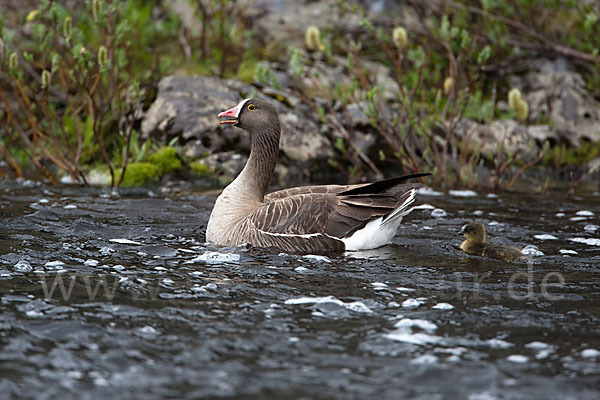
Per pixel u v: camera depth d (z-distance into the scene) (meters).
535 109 20.73
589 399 5.83
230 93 18.67
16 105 19.05
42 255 9.72
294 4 24.58
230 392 5.88
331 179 17.92
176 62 20.86
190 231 11.62
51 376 6.10
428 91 20.34
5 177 16.06
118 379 6.07
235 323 7.36
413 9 22.83
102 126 18.25
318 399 5.78
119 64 17.03
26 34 20.58
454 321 7.52
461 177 16.92
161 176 16.36
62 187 15.29
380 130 16.19
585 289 8.70
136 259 9.70
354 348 6.79
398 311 7.80
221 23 20.58
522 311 7.85
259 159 11.59
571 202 14.91
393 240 11.17
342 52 22.19
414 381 6.12
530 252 10.51
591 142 19.64
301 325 7.34
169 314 7.55
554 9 20.97
